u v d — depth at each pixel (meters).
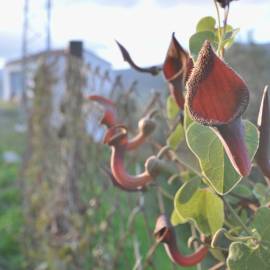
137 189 0.96
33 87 5.43
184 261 0.88
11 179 7.86
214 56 0.54
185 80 0.73
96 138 3.07
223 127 0.57
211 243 0.76
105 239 2.79
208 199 0.82
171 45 0.88
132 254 3.09
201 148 0.68
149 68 0.97
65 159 3.63
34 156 5.36
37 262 4.31
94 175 3.12
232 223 0.87
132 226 2.00
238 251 0.70
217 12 0.75
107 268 2.87
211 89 0.54
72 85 3.48
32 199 4.81
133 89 2.02
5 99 23.94
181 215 0.82
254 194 0.91
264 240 0.71
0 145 13.03
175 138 1.02
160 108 1.53
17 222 5.29
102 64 3.21
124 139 0.98
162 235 0.88
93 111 3.11
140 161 2.20
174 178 0.99
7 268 4.57
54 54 4.74
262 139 0.74
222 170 0.67
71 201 3.50
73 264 3.31
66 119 3.55
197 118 0.55
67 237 3.61
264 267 0.70
